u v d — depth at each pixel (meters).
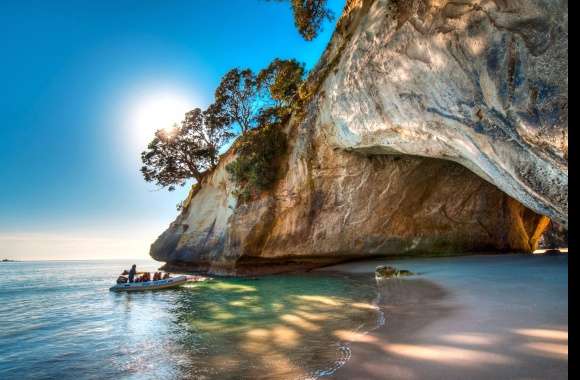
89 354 7.57
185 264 31.12
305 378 4.87
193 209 33.53
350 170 20.31
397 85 10.73
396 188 20.52
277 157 24.16
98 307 14.41
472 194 22.16
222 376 5.41
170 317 10.91
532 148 6.48
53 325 11.06
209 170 34.53
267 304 11.80
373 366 4.89
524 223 27.81
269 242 22.98
